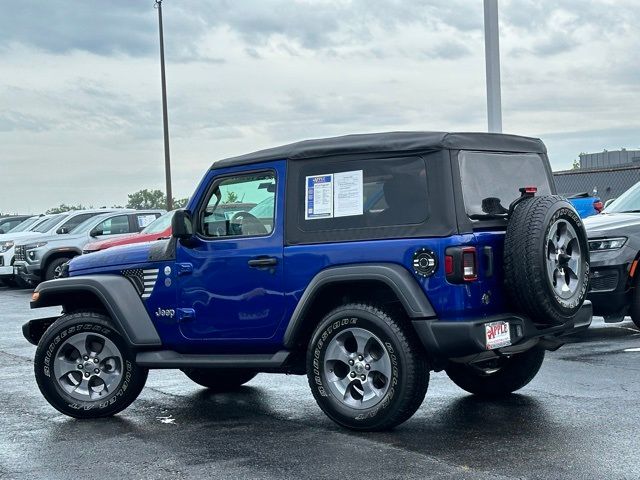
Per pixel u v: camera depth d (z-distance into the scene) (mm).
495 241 6133
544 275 5938
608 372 8086
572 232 6219
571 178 24156
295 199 6594
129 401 7238
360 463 5453
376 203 6266
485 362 7184
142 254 7273
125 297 7234
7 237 24312
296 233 6555
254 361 6742
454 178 6051
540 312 6051
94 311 7496
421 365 6082
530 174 6809
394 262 6105
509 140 6668
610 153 30828
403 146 6188
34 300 7598
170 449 6047
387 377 6090
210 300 6926
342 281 6223
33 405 7828
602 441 5738
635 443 5672
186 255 7043
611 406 6754
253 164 6836
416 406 6105
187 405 7594
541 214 6004
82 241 21844
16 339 12562
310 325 6637
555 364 8547
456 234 5953
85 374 7309
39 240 21719
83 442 6371
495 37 12648
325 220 6453
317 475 5234
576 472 5086
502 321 6004
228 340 6879
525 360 7105
